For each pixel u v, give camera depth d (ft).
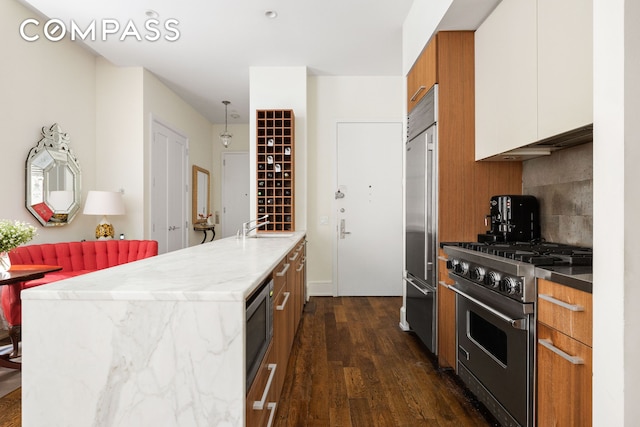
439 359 7.99
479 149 7.88
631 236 3.18
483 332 6.09
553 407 4.40
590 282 3.76
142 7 9.91
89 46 12.35
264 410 4.39
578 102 4.91
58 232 11.92
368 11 10.18
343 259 15.07
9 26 9.90
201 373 3.11
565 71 5.15
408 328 10.62
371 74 14.79
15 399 6.78
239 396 3.10
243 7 9.95
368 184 15.06
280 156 13.28
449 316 7.59
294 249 9.14
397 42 12.00
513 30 6.49
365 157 15.06
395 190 15.06
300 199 14.03
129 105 13.89
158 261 5.22
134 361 3.12
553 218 7.22
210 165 22.26
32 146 10.77
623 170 3.18
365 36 11.59
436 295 8.20
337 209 15.03
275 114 13.19
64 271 11.01
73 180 12.42
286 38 11.70
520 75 6.28
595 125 3.48
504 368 5.35
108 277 3.88
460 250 6.70
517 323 4.84
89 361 3.14
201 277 3.87
